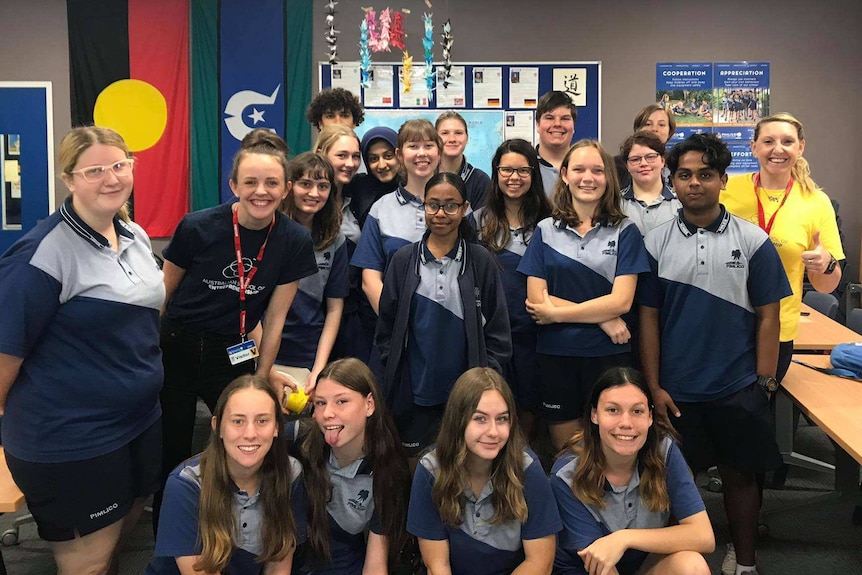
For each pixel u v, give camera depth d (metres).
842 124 5.57
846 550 2.89
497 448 2.04
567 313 2.60
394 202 2.94
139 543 2.99
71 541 2.08
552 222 2.73
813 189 2.90
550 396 2.72
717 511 3.21
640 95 5.55
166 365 2.50
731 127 5.57
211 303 2.42
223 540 2.00
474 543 2.13
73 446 1.98
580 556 2.13
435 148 2.89
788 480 3.54
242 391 2.00
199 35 5.47
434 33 5.50
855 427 2.34
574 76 5.52
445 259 2.54
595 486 2.17
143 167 5.55
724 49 5.51
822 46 5.50
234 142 5.56
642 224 2.99
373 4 5.48
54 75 5.50
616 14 5.48
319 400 2.19
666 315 2.57
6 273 1.86
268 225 2.39
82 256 1.93
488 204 2.94
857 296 5.62
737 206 2.98
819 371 3.04
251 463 1.99
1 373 1.86
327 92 3.76
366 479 2.27
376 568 2.23
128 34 5.46
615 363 2.63
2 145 5.57
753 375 2.52
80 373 1.97
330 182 2.85
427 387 2.52
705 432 2.59
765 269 2.46
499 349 2.54
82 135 1.88
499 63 5.51
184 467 2.07
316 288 2.95
